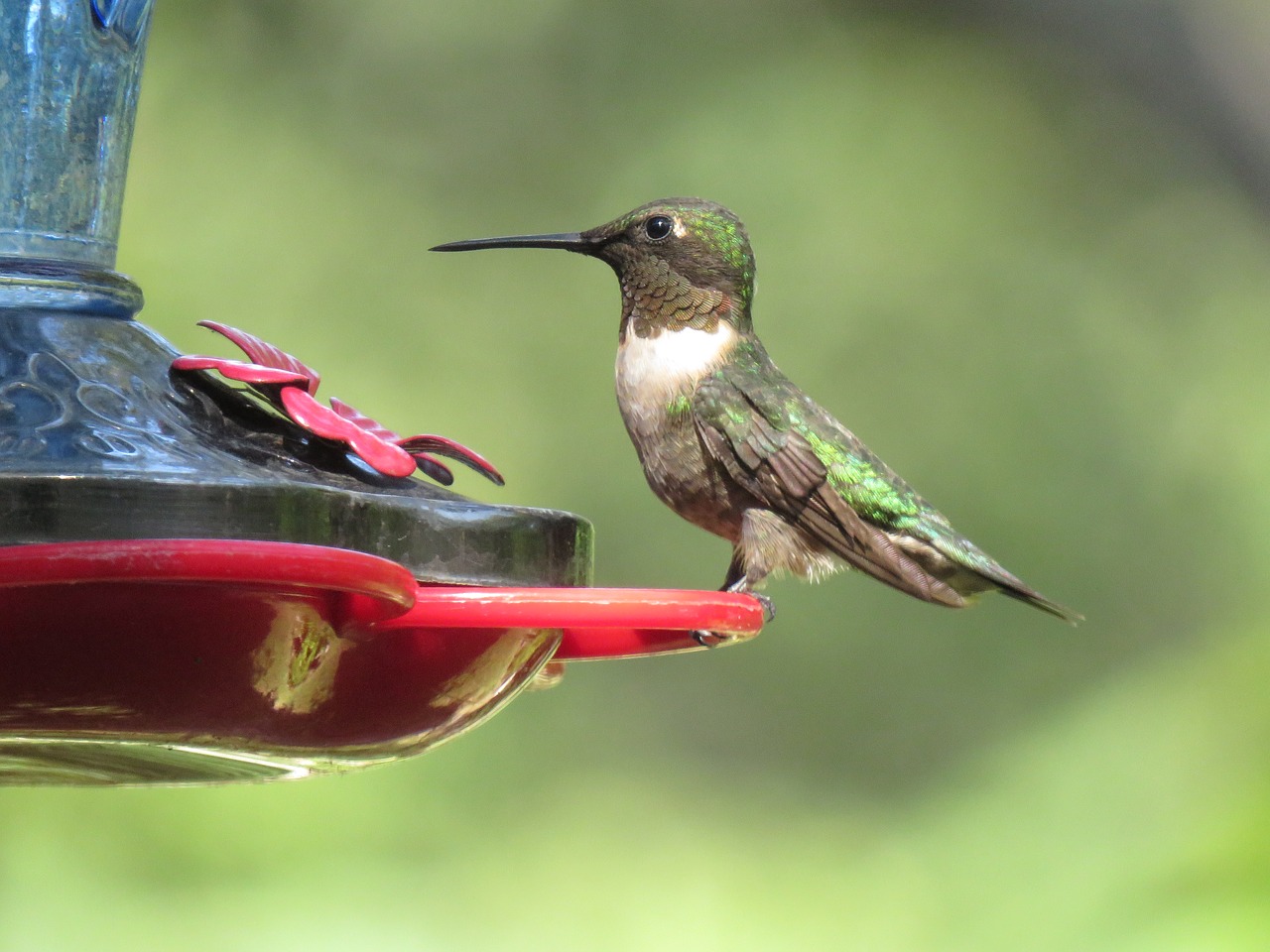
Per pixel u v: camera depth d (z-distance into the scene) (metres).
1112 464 14.09
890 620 13.61
